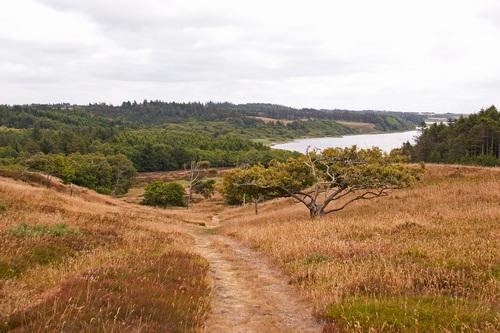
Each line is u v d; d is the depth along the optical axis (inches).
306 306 404.2
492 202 1043.3
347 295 390.9
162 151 6648.6
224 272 588.7
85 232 789.2
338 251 609.6
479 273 427.5
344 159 1327.5
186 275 498.0
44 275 453.4
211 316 368.5
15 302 331.3
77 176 3777.1
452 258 490.9
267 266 629.3
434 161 4128.9
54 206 1114.1
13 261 488.4
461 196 1169.4
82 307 284.4
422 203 1183.6
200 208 3464.6
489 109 4463.6
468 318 309.6
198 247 908.0
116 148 6579.7
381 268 476.7
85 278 400.8
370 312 334.6
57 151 6505.9
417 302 354.6
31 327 256.7
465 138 3791.8
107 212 1407.5
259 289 478.6
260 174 1331.2
